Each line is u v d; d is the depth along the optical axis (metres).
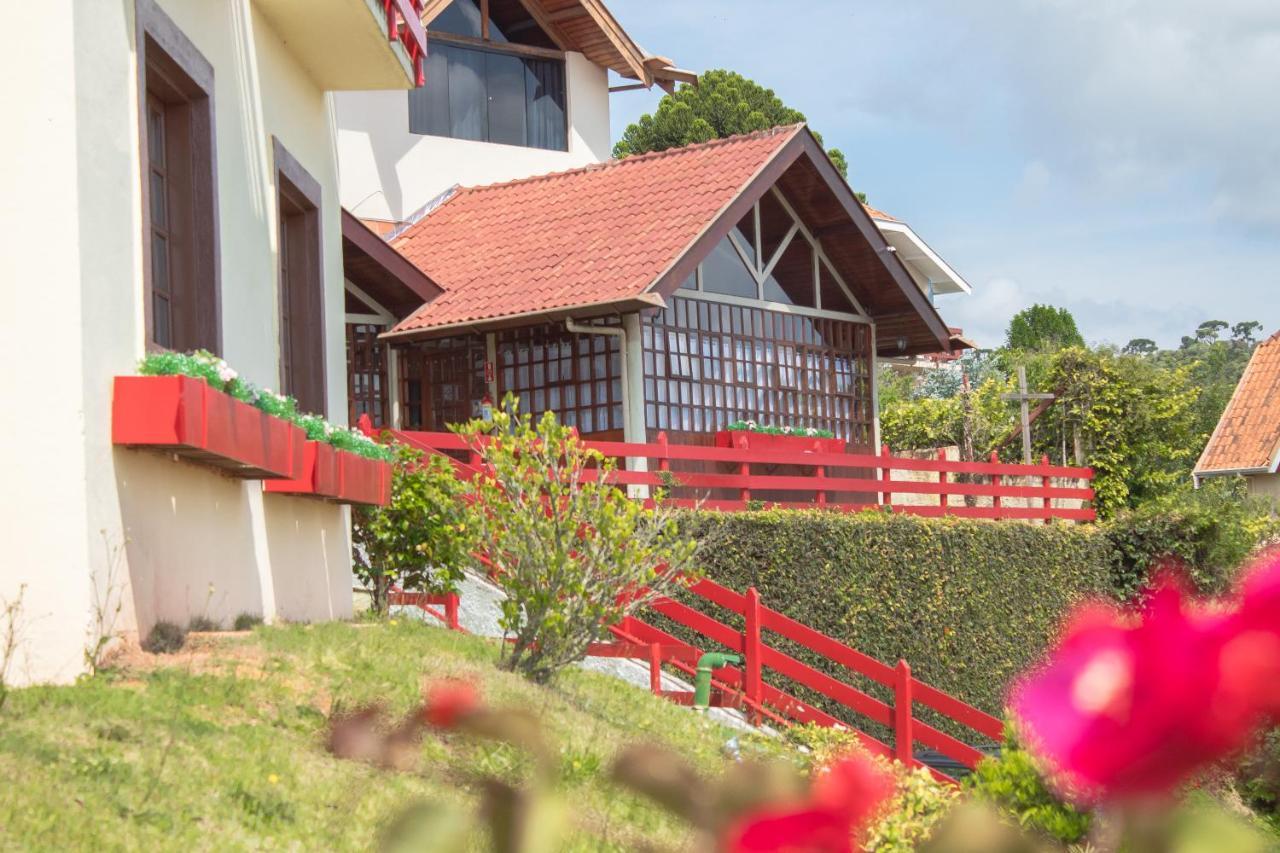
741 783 1.01
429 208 21.61
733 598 11.77
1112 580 19.89
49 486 5.78
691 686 12.90
